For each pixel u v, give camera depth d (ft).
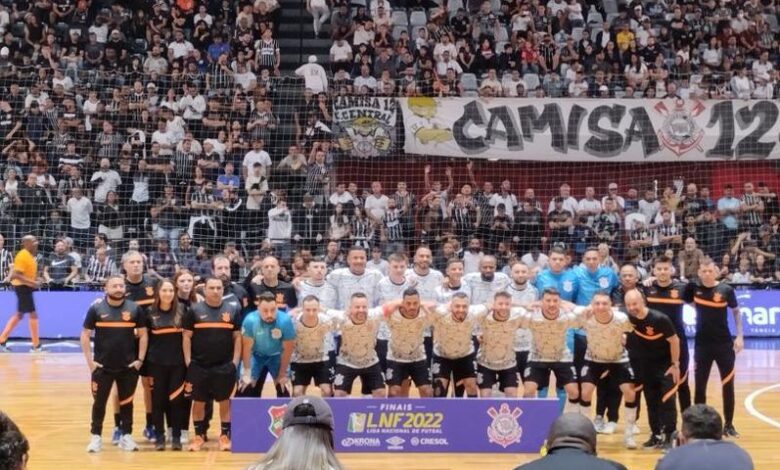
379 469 30.17
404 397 33.14
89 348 33.04
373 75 72.23
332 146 65.92
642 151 65.98
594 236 64.28
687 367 35.78
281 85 70.33
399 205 63.98
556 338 34.81
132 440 33.30
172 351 33.32
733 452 16.46
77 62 70.03
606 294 34.04
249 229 63.46
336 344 38.01
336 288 37.47
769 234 66.03
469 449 32.40
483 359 35.27
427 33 74.28
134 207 63.93
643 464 31.45
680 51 75.15
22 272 56.70
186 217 62.95
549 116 66.03
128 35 74.74
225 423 33.73
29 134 65.98
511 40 75.05
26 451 10.11
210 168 64.75
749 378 49.34
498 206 64.08
